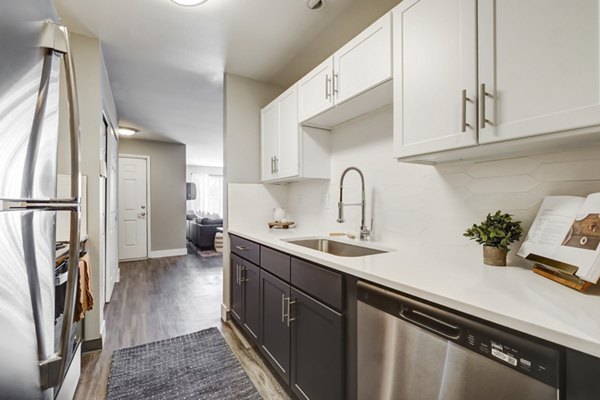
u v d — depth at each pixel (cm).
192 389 166
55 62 75
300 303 148
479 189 134
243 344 218
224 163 278
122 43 221
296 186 282
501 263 114
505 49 94
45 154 71
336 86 177
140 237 544
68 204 78
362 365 108
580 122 77
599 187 98
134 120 426
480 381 72
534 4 87
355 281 114
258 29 204
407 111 128
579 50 78
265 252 189
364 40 154
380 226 187
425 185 158
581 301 75
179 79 286
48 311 71
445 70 112
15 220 58
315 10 184
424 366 85
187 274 430
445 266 115
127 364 190
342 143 222
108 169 306
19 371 59
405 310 91
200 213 895
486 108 99
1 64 52
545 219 104
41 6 68
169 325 252
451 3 110
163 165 574
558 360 59
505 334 67
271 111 260
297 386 150
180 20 194
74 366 156
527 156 117
